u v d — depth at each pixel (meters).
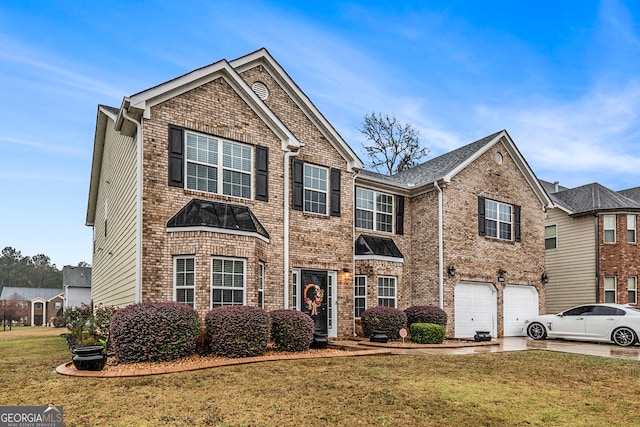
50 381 6.78
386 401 5.87
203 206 10.82
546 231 23.47
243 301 10.57
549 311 22.77
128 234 11.12
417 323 13.77
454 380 7.38
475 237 17.30
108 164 16.14
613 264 20.66
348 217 14.73
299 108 14.18
